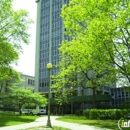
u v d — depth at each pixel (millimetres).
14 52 24094
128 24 15914
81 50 19828
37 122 22859
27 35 25391
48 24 72875
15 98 42156
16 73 28844
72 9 19281
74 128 15719
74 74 33000
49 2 74938
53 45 69125
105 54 18516
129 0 16312
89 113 27422
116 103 55500
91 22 16406
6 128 15703
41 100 44375
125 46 19641
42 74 69750
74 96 55156
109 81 26031
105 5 16188
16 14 24375
